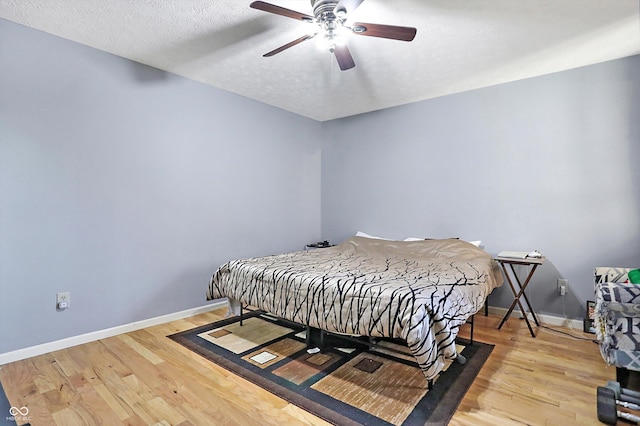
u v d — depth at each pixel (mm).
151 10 2182
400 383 2045
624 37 2508
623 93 2867
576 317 3084
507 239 3436
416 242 3545
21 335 2398
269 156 4203
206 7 2143
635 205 2836
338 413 1752
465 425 1649
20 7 2156
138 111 3000
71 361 2354
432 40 2545
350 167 4621
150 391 1970
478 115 3580
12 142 2355
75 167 2645
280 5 2133
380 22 2291
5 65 2320
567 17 2232
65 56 2576
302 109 4367
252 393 1948
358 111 4430
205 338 2779
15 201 2371
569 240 3119
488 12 2178
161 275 3180
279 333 2889
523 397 1890
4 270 2330
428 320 1813
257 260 3057
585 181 3039
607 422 1644
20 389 1988
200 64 3031
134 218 2992
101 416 1733
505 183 3436
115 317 2873
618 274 2512
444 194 3824
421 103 3973
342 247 3842
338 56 2295
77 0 2076
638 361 1765
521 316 3338
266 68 3105
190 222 3402
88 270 2717
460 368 2230
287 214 4457
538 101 3244
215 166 3617
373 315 1959
